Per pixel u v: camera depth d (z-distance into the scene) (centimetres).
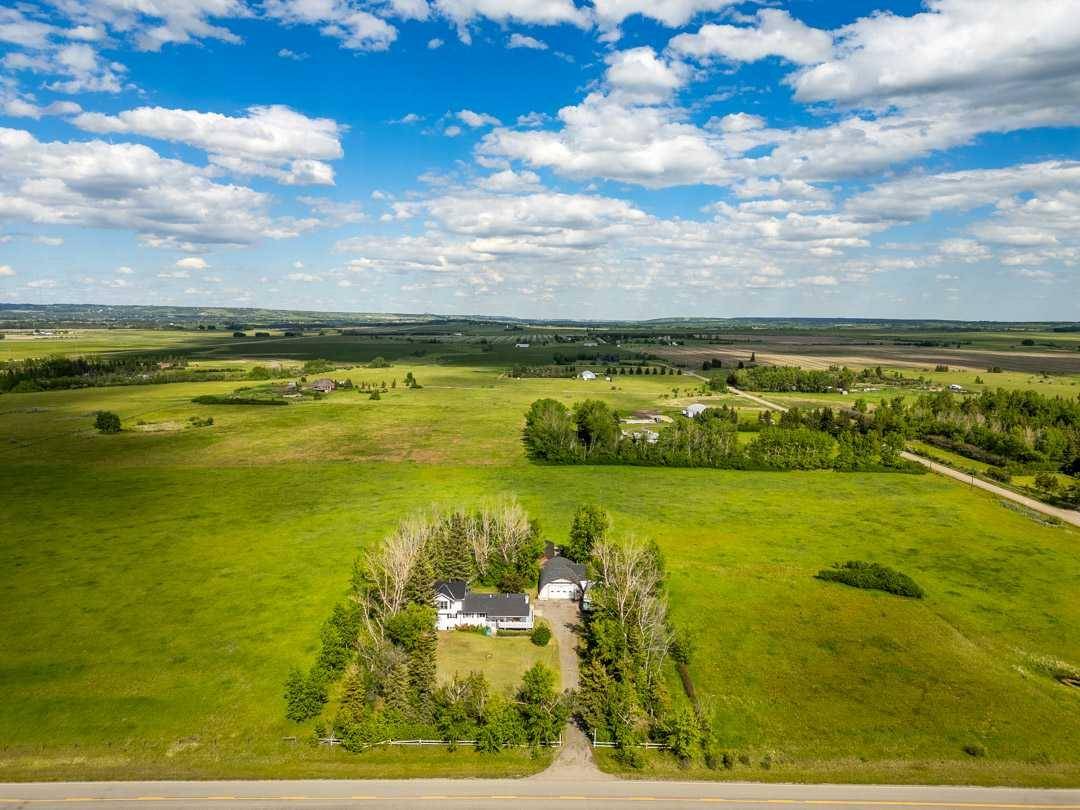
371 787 5206
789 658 7088
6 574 8894
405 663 6266
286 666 6838
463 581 8344
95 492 12612
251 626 7612
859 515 11738
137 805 4941
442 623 7788
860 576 8850
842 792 5175
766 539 10525
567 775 5397
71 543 10025
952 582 8975
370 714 5941
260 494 12675
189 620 7738
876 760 5556
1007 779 5328
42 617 7762
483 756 5631
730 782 5297
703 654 7144
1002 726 6009
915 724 6025
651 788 5231
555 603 8475
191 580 8794
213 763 5450
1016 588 8800
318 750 5659
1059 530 11031
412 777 5338
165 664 6838
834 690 6538
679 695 6438
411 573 7538
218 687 6469
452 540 8819
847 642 7425
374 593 7456
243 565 9288
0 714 5994
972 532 10875
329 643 6619
